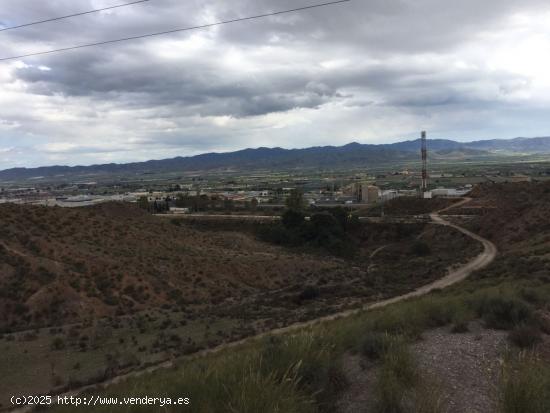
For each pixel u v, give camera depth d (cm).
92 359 2527
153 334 3162
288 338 969
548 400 596
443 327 1211
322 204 16700
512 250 6069
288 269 6372
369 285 5216
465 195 14188
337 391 736
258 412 579
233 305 4516
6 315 3616
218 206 15062
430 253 8450
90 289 4175
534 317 1151
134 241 5953
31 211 5575
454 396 690
